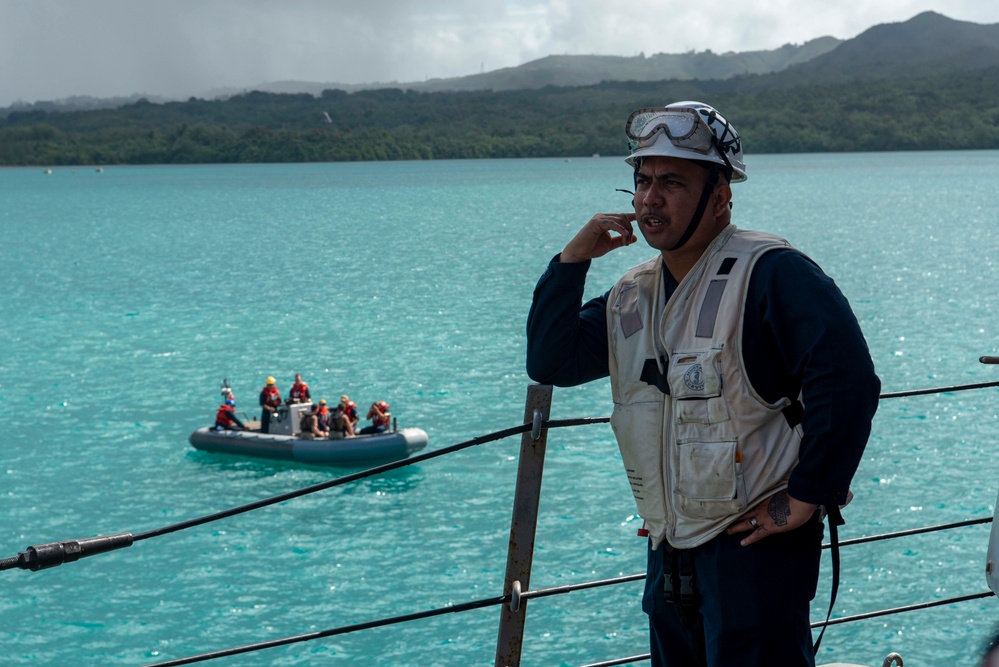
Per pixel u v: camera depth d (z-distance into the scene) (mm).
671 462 3094
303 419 31688
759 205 141375
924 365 42781
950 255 82688
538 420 3436
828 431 2801
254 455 31625
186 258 92938
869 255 83375
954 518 24922
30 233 123250
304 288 72688
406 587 21844
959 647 18281
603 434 33781
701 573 3102
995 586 3475
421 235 113750
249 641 19531
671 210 3086
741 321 2967
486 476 29516
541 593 3574
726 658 3057
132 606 21172
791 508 2895
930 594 20625
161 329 56125
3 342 52719
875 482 27734
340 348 49906
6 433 35438
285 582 22234
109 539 3238
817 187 183125
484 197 176750
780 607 3004
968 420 33938
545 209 147875
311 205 167500
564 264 3361
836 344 2809
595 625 19328
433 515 26266
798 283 2895
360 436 30844
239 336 53656
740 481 2963
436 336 52781
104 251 100125
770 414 2986
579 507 26172
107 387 42406
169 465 31312
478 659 18703
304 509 26891
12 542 25219
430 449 32156
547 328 3391
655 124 3086
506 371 43969
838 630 19094
